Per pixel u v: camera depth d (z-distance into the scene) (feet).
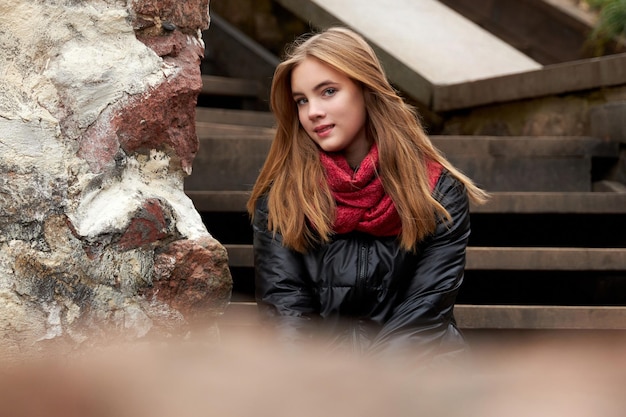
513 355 2.33
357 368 2.50
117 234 7.21
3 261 6.68
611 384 1.99
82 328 6.97
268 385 2.33
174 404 2.26
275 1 23.99
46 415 2.31
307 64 8.72
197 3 8.18
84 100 7.30
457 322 12.10
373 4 23.75
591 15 26.30
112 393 2.33
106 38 7.57
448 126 20.99
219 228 14.40
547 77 18.74
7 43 7.11
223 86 22.52
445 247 8.79
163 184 7.84
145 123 7.63
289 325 8.38
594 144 17.24
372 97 8.89
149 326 7.37
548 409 1.96
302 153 8.86
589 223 15.64
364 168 8.64
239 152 15.64
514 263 13.48
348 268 8.64
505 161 17.01
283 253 8.77
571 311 12.14
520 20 27.09
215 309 7.82
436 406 2.11
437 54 21.80
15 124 6.95
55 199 6.96
